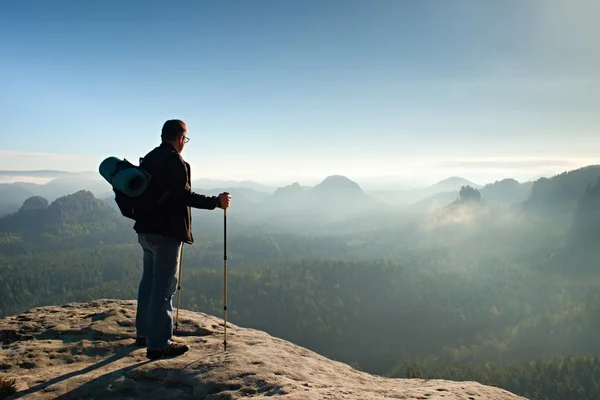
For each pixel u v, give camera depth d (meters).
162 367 5.77
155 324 6.19
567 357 115.94
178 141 6.34
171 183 5.92
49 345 6.90
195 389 5.20
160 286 6.21
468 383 5.68
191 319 8.05
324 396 4.61
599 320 151.12
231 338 7.25
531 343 150.12
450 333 174.38
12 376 5.81
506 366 123.38
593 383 100.62
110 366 6.01
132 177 5.67
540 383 107.06
